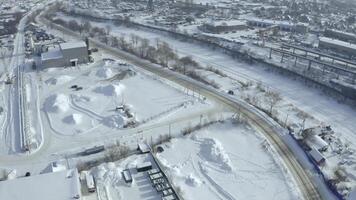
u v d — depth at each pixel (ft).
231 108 282.36
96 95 306.14
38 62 390.83
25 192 163.32
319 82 336.90
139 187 189.57
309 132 241.35
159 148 228.02
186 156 222.48
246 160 219.20
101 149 225.76
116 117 262.88
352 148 234.58
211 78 347.97
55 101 287.69
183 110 278.87
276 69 375.66
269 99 299.58
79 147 230.27
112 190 187.52
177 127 254.88
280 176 204.33
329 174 204.54
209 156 221.66
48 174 176.35
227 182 199.72
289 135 244.83
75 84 331.36
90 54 404.77
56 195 161.89
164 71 359.87
